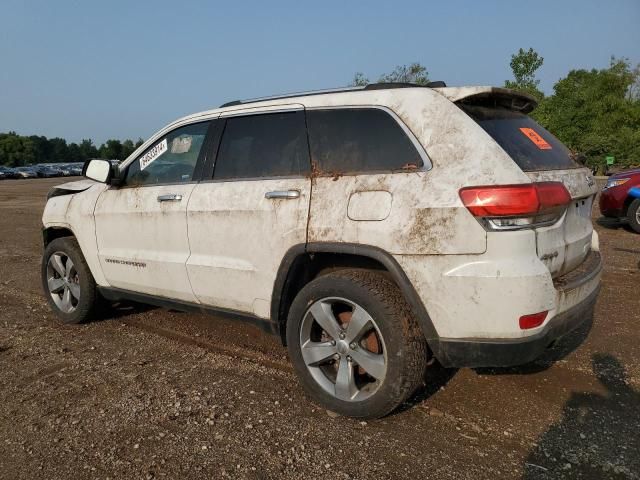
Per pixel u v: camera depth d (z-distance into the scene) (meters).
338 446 2.91
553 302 2.79
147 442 2.97
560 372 3.75
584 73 45.03
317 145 3.38
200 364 4.04
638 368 3.79
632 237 9.06
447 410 3.27
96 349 4.40
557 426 3.07
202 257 3.85
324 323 3.21
